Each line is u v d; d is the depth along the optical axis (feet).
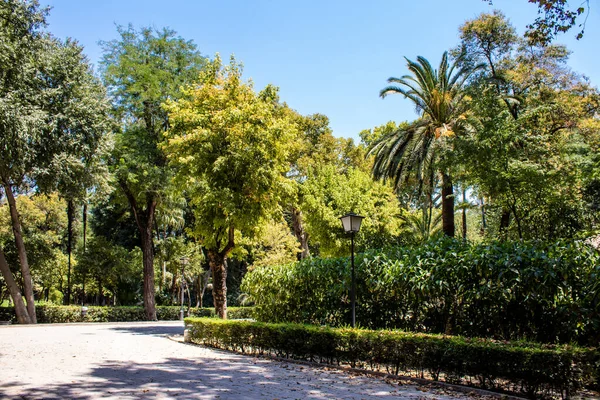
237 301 140.46
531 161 45.01
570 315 25.03
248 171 53.11
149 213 98.48
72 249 135.85
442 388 23.98
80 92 71.15
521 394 21.94
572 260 25.54
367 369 29.09
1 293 123.24
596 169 43.91
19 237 76.07
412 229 104.06
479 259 29.45
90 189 76.43
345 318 39.04
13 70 60.29
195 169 54.75
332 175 98.94
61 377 23.76
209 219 58.08
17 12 58.54
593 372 20.06
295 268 44.60
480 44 83.71
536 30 28.96
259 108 55.26
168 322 92.27
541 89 74.23
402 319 34.81
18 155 60.03
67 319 88.02
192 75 92.99
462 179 49.65
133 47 92.22
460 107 64.85
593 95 77.25
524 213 46.78
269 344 36.17
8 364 28.37
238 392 21.26
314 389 22.81
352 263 34.50
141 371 26.81
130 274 112.47
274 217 61.11
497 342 24.32
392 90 69.67
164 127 93.91
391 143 72.38
